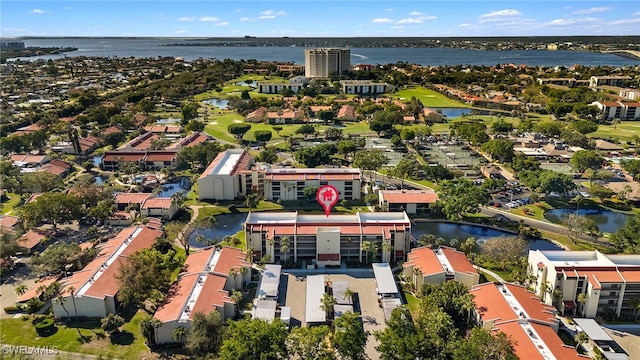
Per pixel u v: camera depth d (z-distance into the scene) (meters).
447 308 140.38
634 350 132.38
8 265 173.88
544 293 153.38
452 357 117.56
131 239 183.12
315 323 140.00
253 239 182.12
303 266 179.12
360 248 179.88
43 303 150.75
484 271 173.75
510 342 118.62
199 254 173.50
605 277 146.12
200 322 126.75
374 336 126.50
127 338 136.38
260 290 155.62
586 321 140.50
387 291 154.25
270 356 113.62
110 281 153.00
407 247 184.75
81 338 135.75
